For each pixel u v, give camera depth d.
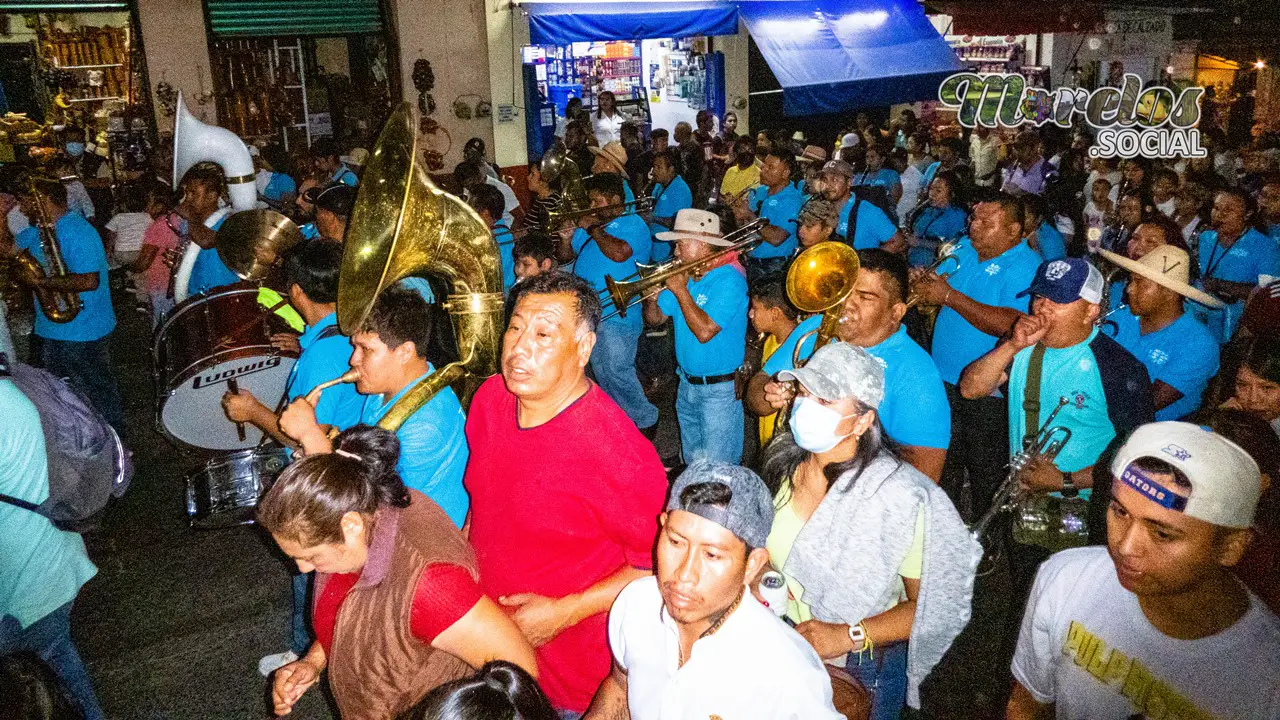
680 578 1.79
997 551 4.16
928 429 3.05
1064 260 3.14
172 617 4.40
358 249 2.72
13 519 2.77
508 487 2.46
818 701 1.81
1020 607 2.43
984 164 13.45
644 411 5.90
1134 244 4.62
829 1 12.29
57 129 12.93
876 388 2.31
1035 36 15.78
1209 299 3.62
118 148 13.18
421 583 2.04
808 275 3.15
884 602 2.42
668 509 1.86
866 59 11.98
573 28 10.99
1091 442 3.18
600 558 2.43
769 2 11.84
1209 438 1.70
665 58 14.07
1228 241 5.74
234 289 4.14
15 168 7.32
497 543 2.50
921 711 3.51
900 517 2.31
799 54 11.73
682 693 1.88
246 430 4.17
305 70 12.20
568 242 6.65
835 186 6.45
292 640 4.16
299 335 4.14
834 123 15.71
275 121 11.77
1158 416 3.82
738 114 14.85
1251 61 16.09
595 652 2.50
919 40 12.44
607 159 8.50
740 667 1.83
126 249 8.25
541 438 2.40
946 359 4.63
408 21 10.84
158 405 4.02
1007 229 4.40
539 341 2.32
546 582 2.44
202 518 3.64
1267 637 1.68
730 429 4.57
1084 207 9.70
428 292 4.12
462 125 11.37
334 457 2.05
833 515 2.36
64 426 2.96
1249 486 1.66
